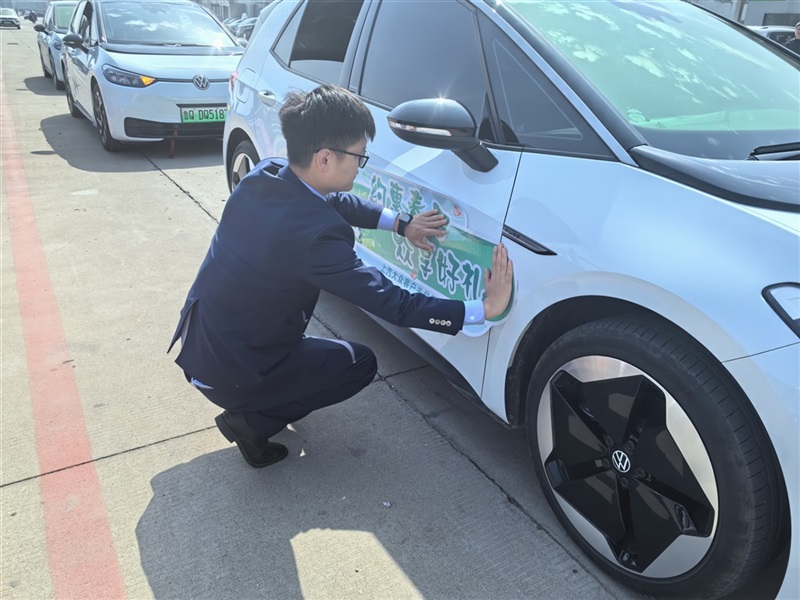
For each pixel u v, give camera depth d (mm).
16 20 42625
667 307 1503
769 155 1818
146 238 4449
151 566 1867
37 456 2318
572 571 1860
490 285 1928
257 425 2168
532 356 1990
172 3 7668
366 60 2834
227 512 2078
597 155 1761
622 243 1602
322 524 2031
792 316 1332
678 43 2336
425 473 2270
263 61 3729
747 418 1399
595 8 2361
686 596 1617
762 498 1398
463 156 1984
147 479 2219
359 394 2748
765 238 1417
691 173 1583
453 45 2350
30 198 5266
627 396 1613
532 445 1970
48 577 1824
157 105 6273
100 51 6578
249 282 1841
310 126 1731
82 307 3438
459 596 1782
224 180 5930
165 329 3230
